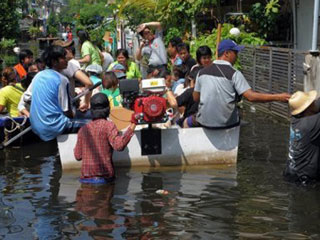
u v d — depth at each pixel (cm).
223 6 1391
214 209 497
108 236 437
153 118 614
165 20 1459
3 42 3036
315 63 752
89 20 2758
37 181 598
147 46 1043
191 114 707
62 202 523
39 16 5434
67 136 645
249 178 595
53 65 676
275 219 470
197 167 653
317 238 429
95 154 590
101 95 607
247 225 457
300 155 569
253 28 1313
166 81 816
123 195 542
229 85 632
